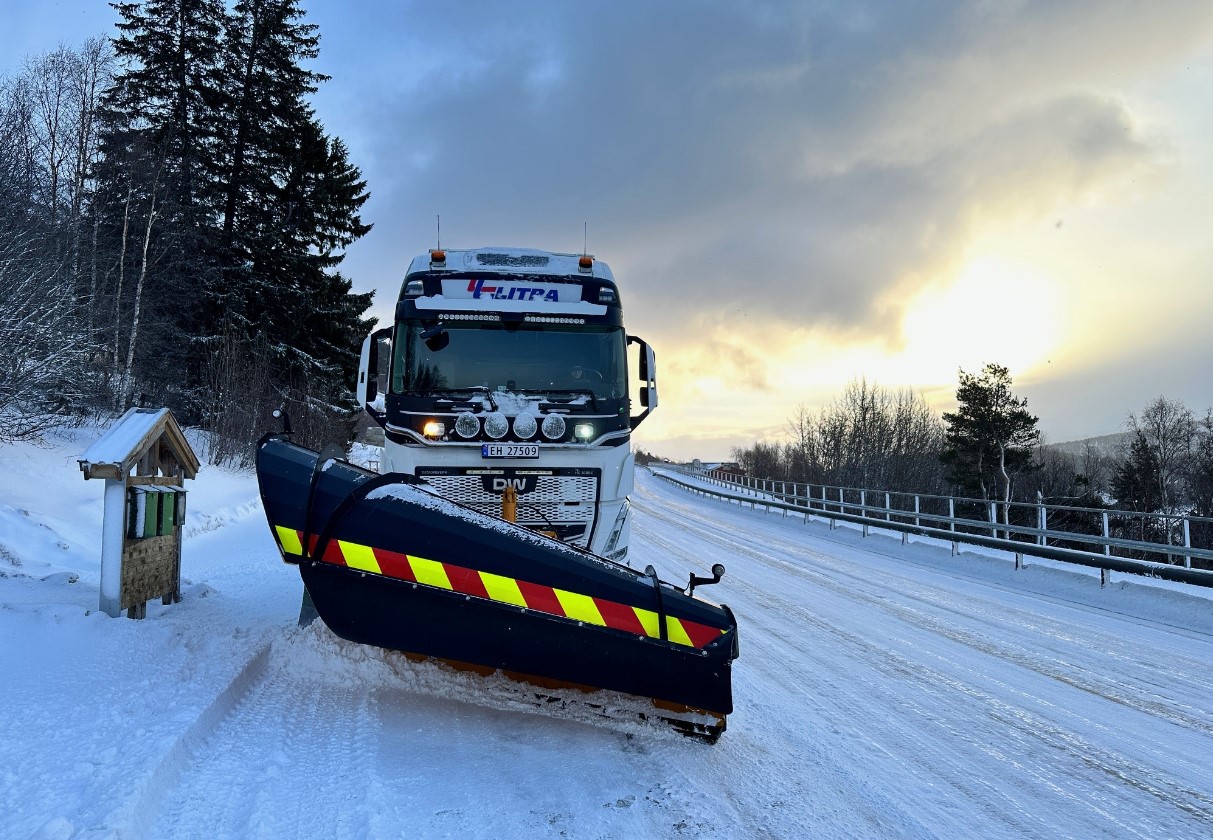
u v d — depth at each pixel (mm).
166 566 5719
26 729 3281
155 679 3959
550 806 3154
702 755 3889
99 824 2506
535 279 6242
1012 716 5215
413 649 3688
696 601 3859
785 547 17078
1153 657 7102
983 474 48625
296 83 32750
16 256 15250
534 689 4219
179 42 30547
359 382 6199
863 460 48344
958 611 9328
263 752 3422
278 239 31953
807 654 6828
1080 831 3479
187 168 29172
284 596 6805
